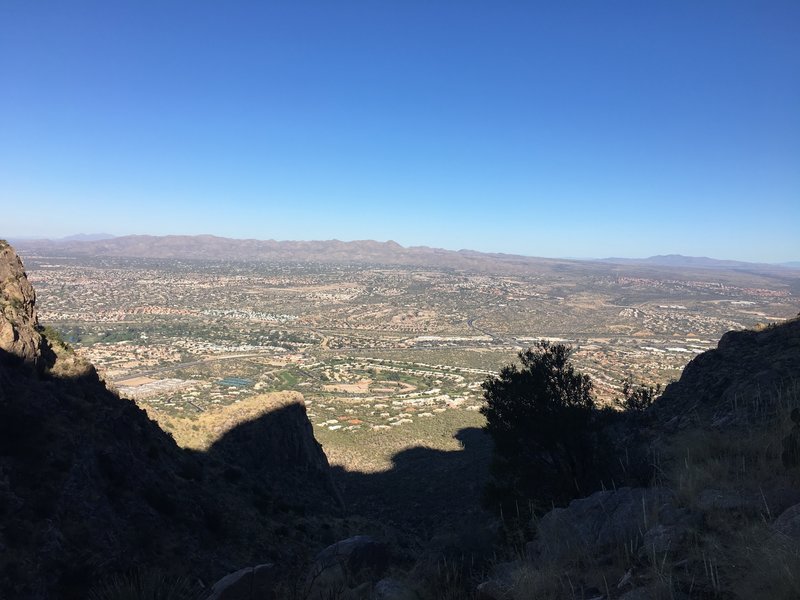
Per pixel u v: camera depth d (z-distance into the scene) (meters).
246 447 32.22
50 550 11.80
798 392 7.48
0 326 17.84
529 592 4.49
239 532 18.78
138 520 15.26
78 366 21.11
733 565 3.65
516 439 12.90
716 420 12.62
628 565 4.41
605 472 11.07
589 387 12.95
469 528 7.29
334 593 7.42
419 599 6.02
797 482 4.79
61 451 15.10
